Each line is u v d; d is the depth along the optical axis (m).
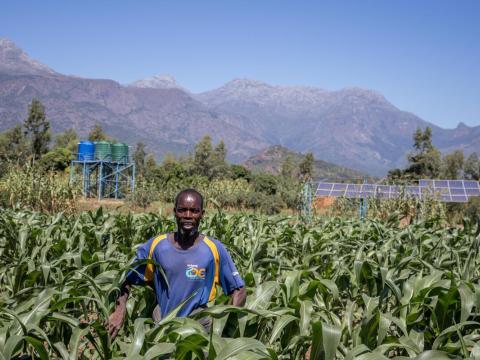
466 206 30.23
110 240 8.23
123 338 5.32
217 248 4.47
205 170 91.19
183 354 3.44
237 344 3.18
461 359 3.35
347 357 3.53
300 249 8.74
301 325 4.23
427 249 8.52
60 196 21.38
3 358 3.36
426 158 77.12
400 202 19.86
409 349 3.93
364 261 6.30
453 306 4.76
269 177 62.78
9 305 4.84
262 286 4.50
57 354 4.34
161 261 4.42
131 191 38.88
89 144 47.78
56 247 7.76
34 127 79.19
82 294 5.32
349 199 24.05
